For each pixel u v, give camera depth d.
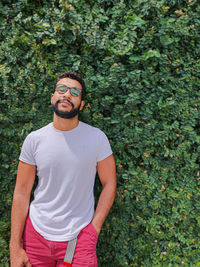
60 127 1.63
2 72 1.87
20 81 1.92
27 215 1.75
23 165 1.67
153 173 1.98
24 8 1.92
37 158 1.61
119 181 2.00
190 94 1.92
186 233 2.00
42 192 1.64
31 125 1.98
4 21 1.90
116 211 2.04
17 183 1.70
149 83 1.90
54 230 1.59
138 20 1.78
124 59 1.93
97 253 2.09
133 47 1.87
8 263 2.06
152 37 1.83
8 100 1.95
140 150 1.95
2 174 2.02
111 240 2.04
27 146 1.65
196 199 1.99
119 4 1.83
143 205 1.98
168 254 2.00
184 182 1.97
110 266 2.07
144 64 1.89
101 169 1.72
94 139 1.66
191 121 1.91
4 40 1.94
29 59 1.95
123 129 1.98
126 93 1.94
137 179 1.96
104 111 2.01
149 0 1.78
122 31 1.89
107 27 1.88
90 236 1.60
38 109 1.99
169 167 1.96
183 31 1.81
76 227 1.59
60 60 1.93
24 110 1.97
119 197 1.98
